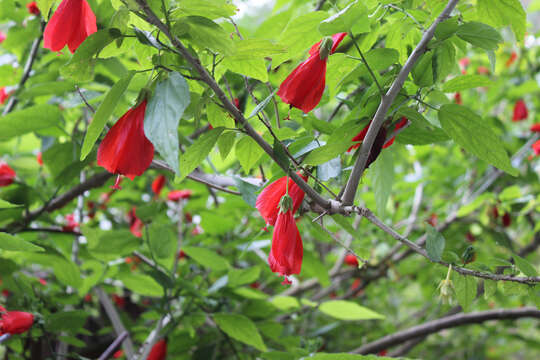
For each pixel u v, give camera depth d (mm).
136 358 941
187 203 1204
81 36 574
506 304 1530
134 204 1341
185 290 902
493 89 1437
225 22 759
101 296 1113
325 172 616
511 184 1376
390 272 1583
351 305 954
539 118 1528
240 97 760
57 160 958
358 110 603
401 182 1445
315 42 589
